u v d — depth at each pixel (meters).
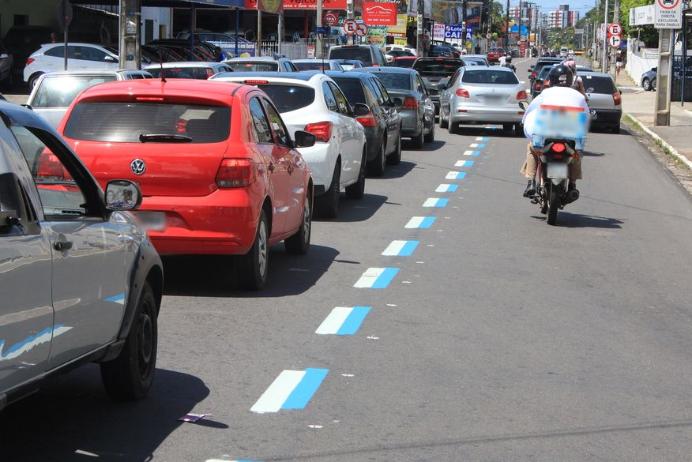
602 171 26.70
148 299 7.93
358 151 19.22
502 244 15.68
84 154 11.17
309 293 11.92
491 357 9.42
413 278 12.95
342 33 89.44
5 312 5.61
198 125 11.30
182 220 11.08
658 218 19.03
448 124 38.22
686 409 8.06
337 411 7.78
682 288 12.89
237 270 11.66
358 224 17.20
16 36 48.34
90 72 22.31
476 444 7.13
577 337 10.27
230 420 7.52
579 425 7.60
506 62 69.19
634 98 65.88
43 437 7.07
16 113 6.34
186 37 67.94
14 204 5.88
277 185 12.38
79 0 52.16
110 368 7.57
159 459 6.70
